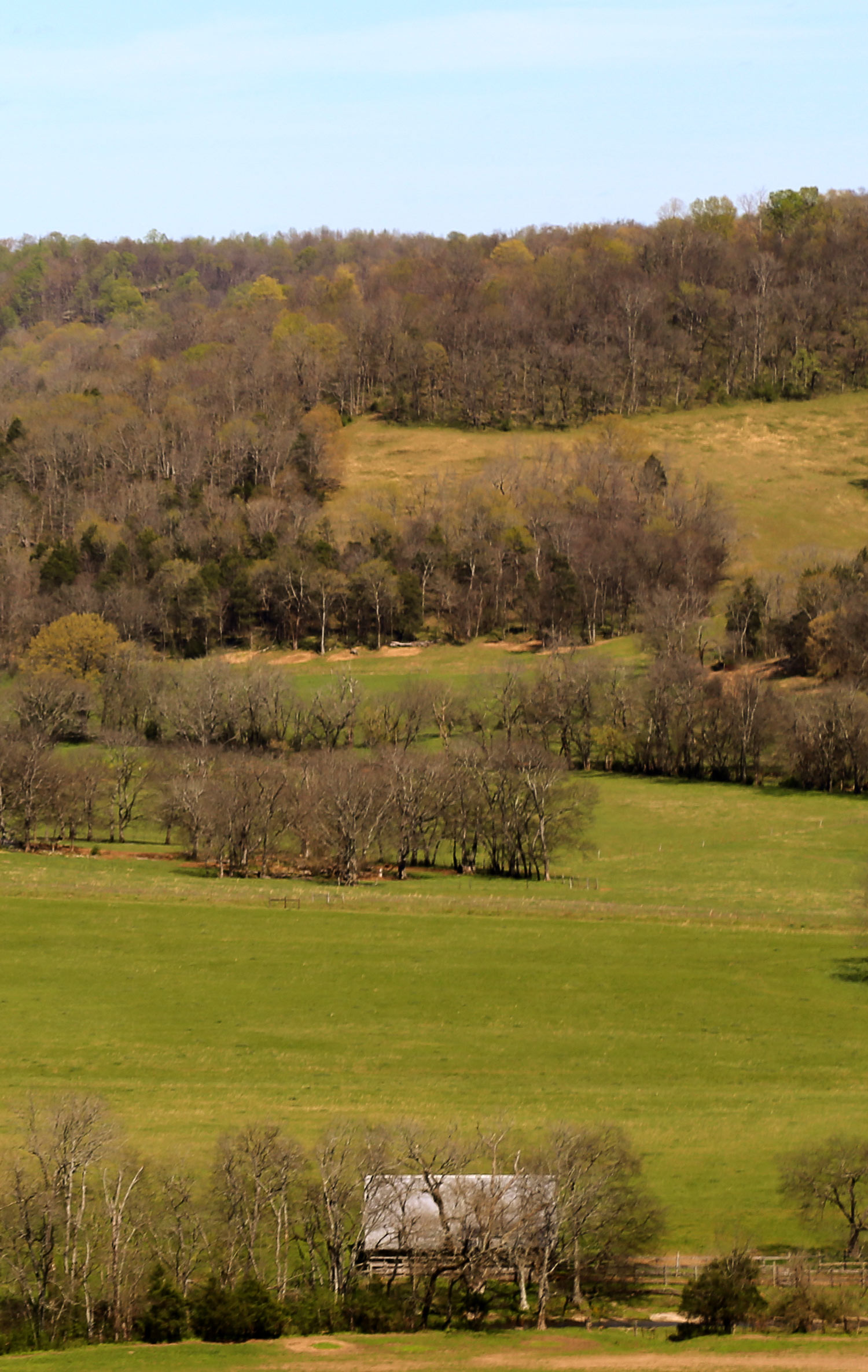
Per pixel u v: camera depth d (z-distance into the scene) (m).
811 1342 56.56
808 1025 100.94
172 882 137.12
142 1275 61.72
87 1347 57.75
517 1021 101.81
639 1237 65.38
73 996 105.44
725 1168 74.31
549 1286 63.72
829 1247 65.44
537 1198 63.44
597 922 125.19
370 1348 56.84
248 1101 83.81
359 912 127.62
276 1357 55.66
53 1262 62.03
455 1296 62.97
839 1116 83.06
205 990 107.44
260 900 130.50
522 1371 53.19
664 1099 86.50
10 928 120.31
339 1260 62.72
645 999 106.19
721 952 117.06
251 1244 62.94
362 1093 86.44
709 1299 59.44
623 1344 57.09
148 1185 67.31
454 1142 69.38
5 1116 79.62
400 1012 103.38
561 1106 84.31
